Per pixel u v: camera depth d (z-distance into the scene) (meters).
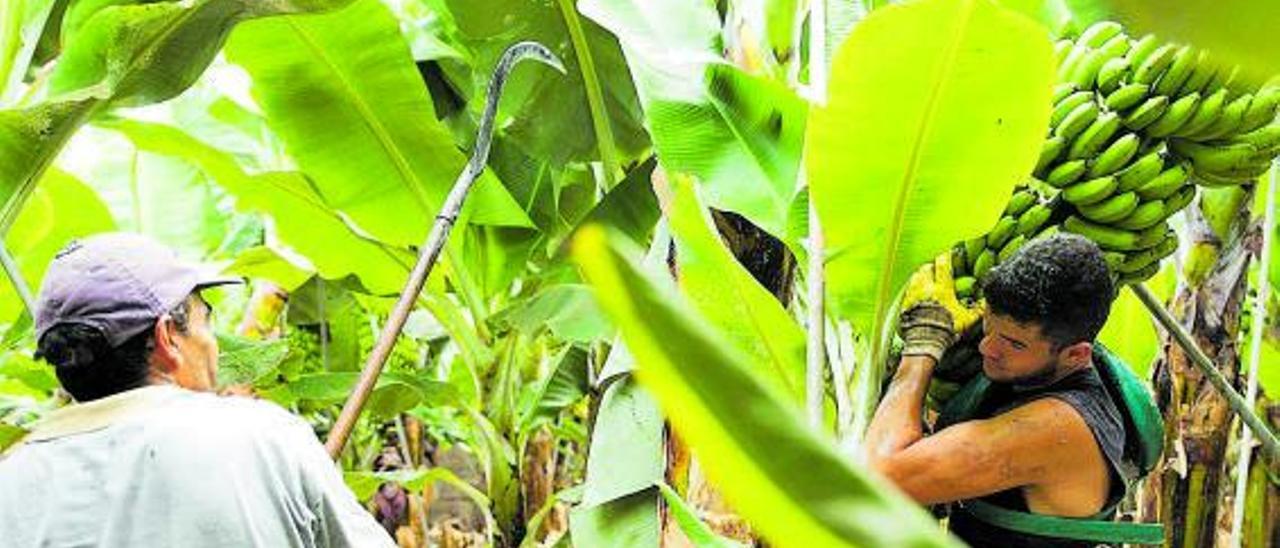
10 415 3.80
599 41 2.98
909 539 0.42
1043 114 1.51
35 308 2.00
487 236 3.35
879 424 1.83
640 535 2.12
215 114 3.95
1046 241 1.80
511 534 3.42
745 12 2.28
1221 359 2.44
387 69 2.92
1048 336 1.78
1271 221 2.74
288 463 1.89
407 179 3.04
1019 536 1.87
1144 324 3.04
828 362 1.96
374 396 3.53
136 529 1.80
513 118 3.16
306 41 2.85
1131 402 1.96
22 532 1.83
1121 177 1.83
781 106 1.99
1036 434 1.78
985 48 1.45
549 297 2.97
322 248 3.41
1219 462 2.44
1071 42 1.93
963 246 1.96
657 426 2.19
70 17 2.80
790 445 0.42
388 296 3.54
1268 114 1.80
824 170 1.62
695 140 2.01
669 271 2.15
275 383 3.77
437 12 3.38
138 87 2.42
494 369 3.43
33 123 2.36
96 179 4.07
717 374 0.41
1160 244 1.94
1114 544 1.86
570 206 3.60
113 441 1.86
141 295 1.95
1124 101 1.80
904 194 1.62
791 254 2.09
